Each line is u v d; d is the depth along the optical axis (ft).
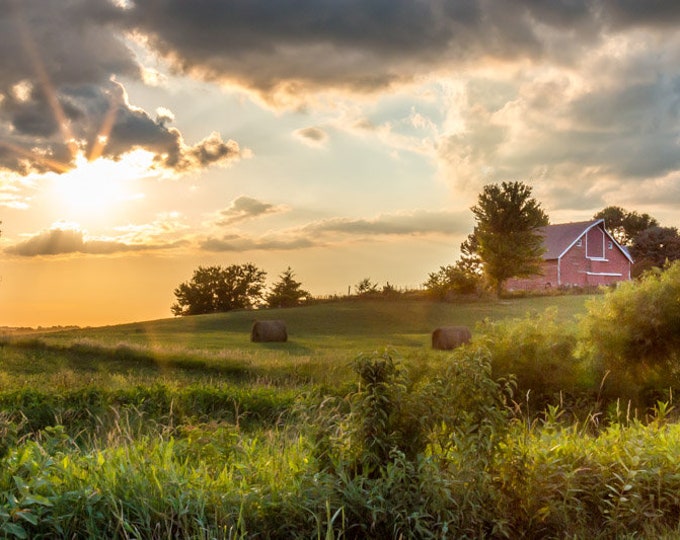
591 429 37.40
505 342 49.11
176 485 18.54
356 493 19.01
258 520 18.51
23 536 15.71
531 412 45.88
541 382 48.03
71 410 37.88
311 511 18.56
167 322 196.85
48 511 16.85
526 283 250.98
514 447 22.20
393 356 21.42
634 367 52.24
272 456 22.98
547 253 247.50
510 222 202.08
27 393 40.57
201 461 21.77
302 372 70.79
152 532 17.30
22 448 19.74
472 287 208.23
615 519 20.68
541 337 49.62
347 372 51.06
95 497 17.28
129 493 18.03
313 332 162.50
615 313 53.21
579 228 251.39
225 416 41.42
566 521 20.90
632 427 28.09
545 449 23.18
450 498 19.35
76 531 16.89
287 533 18.51
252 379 70.23
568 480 21.20
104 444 29.01
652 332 51.88
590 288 215.72
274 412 41.37
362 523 18.84
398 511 19.07
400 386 20.98
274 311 206.39
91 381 62.64
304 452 22.81
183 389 45.06
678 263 54.80
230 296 331.57
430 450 21.85
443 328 120.37
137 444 23.36
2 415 24.76
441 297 207.21
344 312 194.08
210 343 133.59
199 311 331.16
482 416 21.45
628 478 21.79
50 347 92.63
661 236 322.75
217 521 18.08
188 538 17.22
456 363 21.84
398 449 20.54
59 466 18.88
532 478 21.29
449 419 20.98
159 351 88.28
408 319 177.99
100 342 95.20
